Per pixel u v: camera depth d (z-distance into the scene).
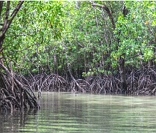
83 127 16.50
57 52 56.62
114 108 24.78
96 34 50.69
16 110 23.67
